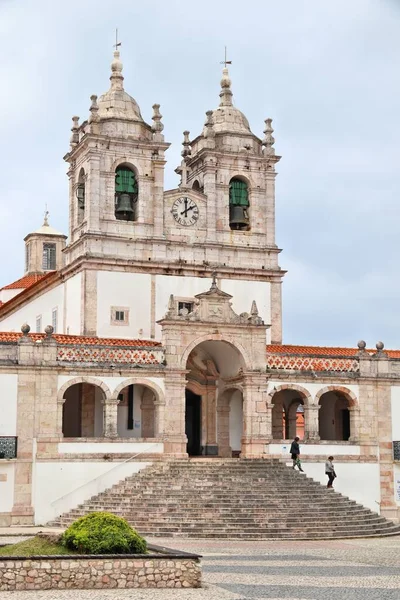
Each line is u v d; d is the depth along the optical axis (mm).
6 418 45531
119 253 54375
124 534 26750
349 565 31109
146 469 46938
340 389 52250
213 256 56625
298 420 79312
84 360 47406
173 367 48844
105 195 54688
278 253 58375
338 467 51094
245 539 39906
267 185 58875
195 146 59469
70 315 55844
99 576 25359
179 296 55375
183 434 48562
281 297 57969
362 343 53469
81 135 57156
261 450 50031
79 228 55844
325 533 41469
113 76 57906
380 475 52062
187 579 25766
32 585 24938
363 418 52281
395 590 25641
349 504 45812
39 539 28344
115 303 53812
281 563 31391
